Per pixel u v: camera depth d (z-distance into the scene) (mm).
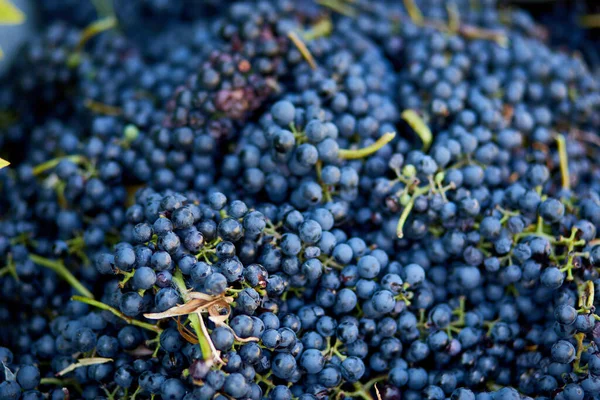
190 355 638
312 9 819
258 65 732
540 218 690
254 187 700
